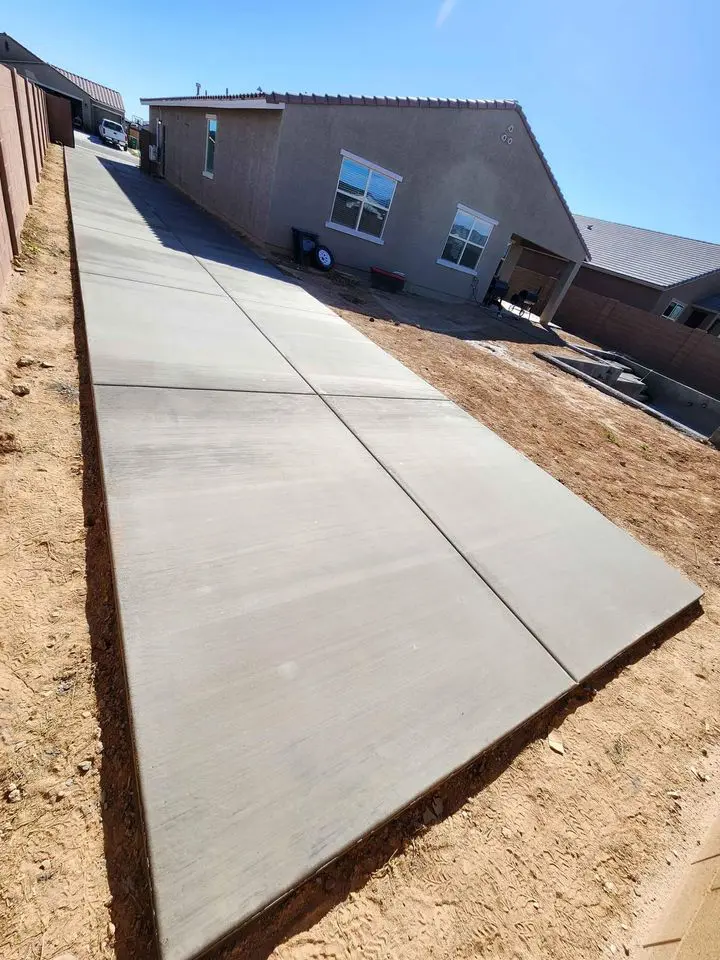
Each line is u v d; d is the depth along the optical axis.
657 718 1.94
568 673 1.90
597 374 11.26
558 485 3.54
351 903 1.15
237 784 1.21
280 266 8.72
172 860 1.04
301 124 8.70
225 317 4.55
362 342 5.38
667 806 1.61
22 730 1.27
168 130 16.44
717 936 1.05
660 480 4.80
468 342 8.77
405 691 1.59
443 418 4.02
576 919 1.25
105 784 1.21
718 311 19.83
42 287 4.08
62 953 0.95
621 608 2.39
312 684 1.51
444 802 1.42
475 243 12.54
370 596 1.93
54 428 2.46
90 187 9.55
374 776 1.33
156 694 1.35
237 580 1.79
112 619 1.61
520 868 1.32
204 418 2.76
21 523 1.87
